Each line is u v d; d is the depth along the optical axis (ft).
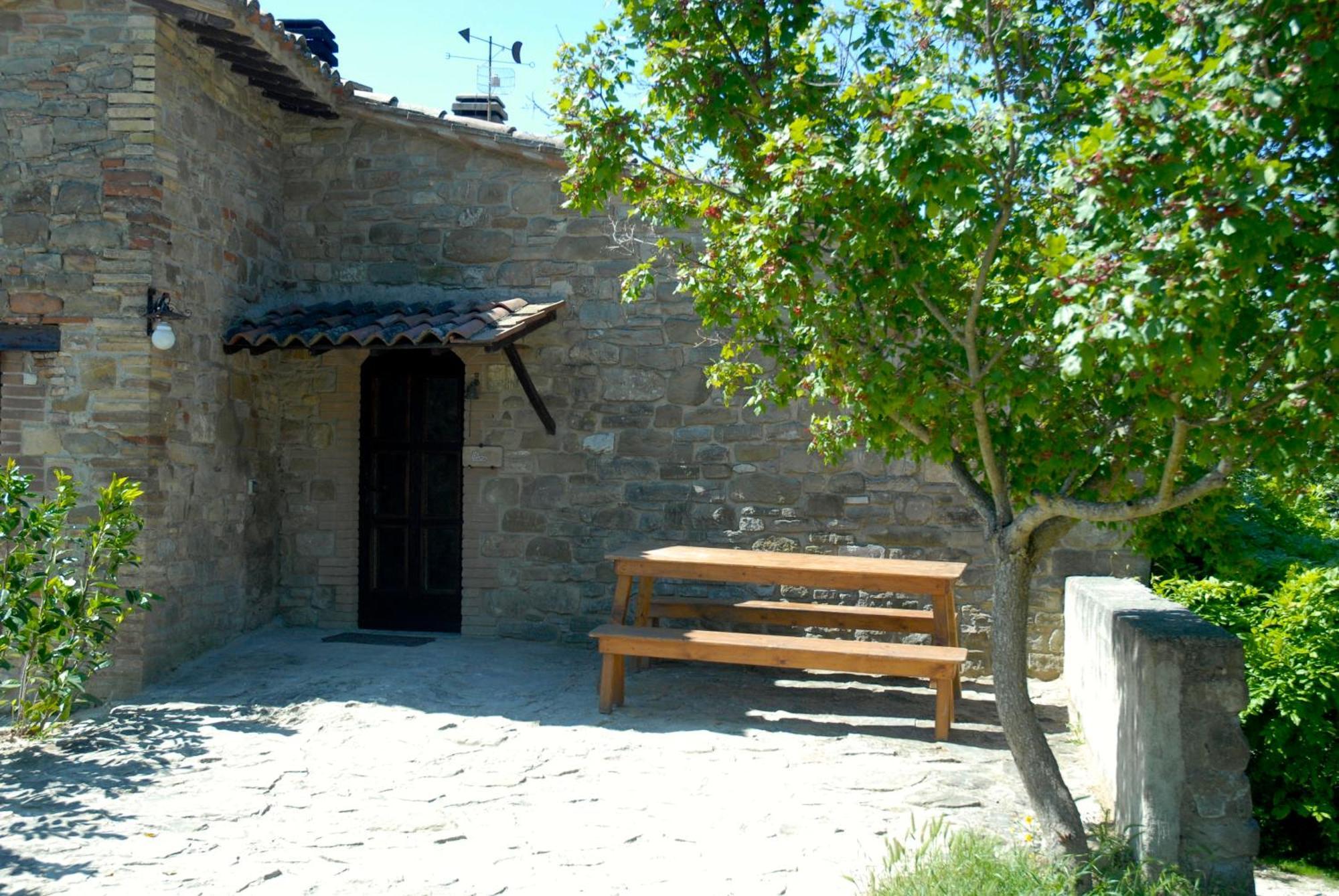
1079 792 17.72
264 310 27.02
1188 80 11.57
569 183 17.22
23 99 22.58
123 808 15.98
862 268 14.61
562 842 15.01
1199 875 13.30
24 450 22.39
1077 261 11.23
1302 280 11.37
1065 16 16.24
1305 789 20.22
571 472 26.96
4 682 20.61
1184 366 10.93
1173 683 13.62
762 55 17.48
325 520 28.17
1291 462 12.55
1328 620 20.30
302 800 16.42
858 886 13.66
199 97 24.14
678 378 26.53
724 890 13.58
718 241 17.51
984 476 16.38
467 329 24.00
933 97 12.82
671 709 21.50
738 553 23.61
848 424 17.28
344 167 28.32
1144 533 15.88
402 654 25.27
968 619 25.20
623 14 17.24
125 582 22.13
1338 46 10.91
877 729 20.47
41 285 22.40
